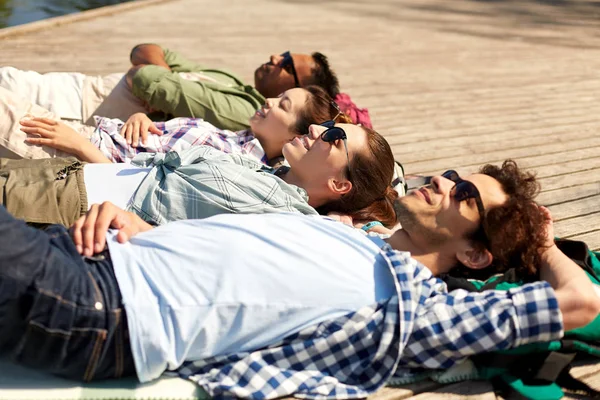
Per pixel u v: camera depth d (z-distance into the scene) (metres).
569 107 6.64
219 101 4.07
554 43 10.52
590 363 2.59
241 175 2.89
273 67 4.59
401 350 2.25
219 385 2.22
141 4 10.73
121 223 2.44
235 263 2.26
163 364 2.21
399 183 3.72
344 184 3.21
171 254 2.29
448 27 11.45
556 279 2.41
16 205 2.71
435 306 2.31
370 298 2.31
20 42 7.38
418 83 7.27
